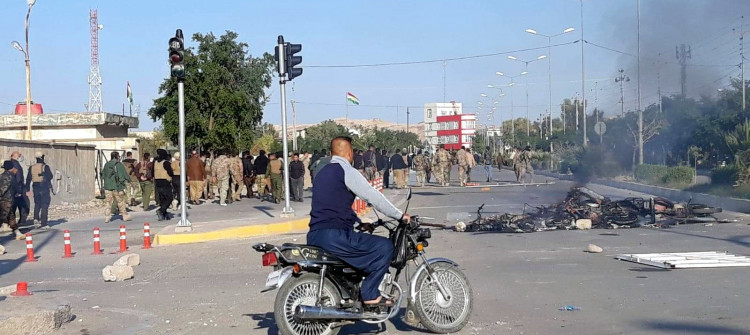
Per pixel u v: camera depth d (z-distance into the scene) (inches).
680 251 548.1
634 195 1231.5
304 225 794.8
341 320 290.8
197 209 1085.1
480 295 397.7
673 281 421.7
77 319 362.0
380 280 294.2
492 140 4141.2
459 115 3575.3
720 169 1093.1
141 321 357.1
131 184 1201.4
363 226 304.7
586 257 530.9
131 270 502.9
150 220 940.6
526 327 323.9
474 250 585.3
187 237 700.0
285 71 811.4
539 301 378.3
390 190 1445.6
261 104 1905.8
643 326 319.6
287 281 289.6
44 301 365.4
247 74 1804.9
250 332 331.0
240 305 391.9
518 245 609.9
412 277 313.7
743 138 1192.8
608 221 725.9
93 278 509.4
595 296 386.6
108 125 1705.2
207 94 1573.6
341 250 289.0
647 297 379.2
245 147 1625.2
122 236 663.1
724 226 711.1
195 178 1170.6
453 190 1407.5
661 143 1833.2
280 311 288.8
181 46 713.0
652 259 490.6
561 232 698.8
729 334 302.2
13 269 563.5
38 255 647.8
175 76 721.0
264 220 799.1
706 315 336.2
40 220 904.9
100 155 1423.5
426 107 3860.7
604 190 1406.3
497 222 725.9
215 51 1641.2
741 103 1680.6
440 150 1577.3
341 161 298.4
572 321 332.5
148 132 3021.7
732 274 440.1
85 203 1275.8
